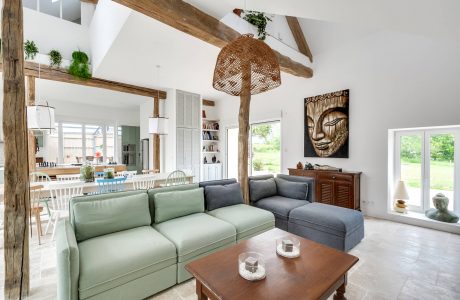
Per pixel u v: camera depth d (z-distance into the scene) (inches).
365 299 76.0
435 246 115.1
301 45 192.1
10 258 75.0
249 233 107.7
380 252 108.7
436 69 137.6
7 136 74.9
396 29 100.4
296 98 209.5
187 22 103.7
